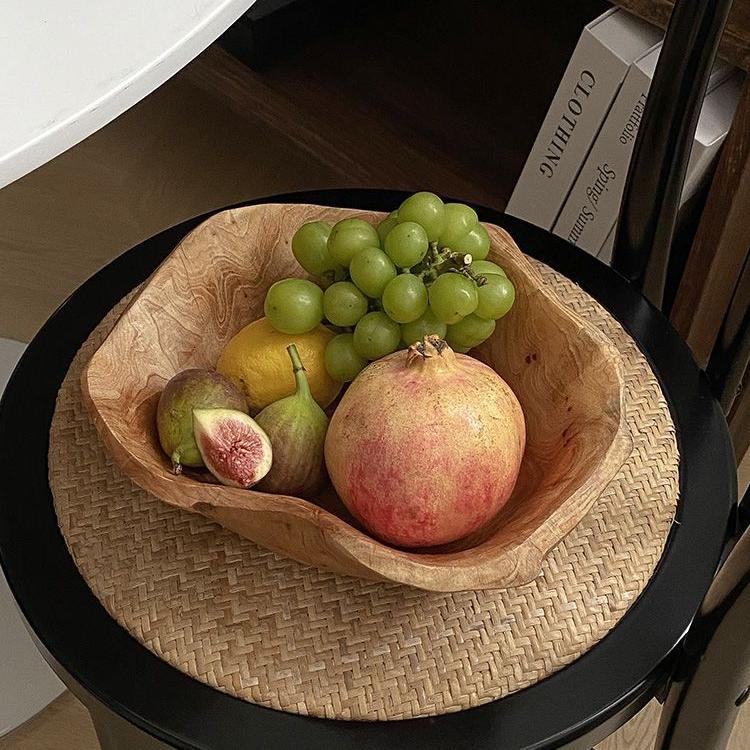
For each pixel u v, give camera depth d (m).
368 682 0.62
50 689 1.07
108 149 1.56
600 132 1.12
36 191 1.51
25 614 0.65
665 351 0.79
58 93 0.56
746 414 0.94
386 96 1.44
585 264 0.84
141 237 1.47
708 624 0.63
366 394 0.62
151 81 0.58
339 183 1.55
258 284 0.76
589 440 0.65
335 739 0.60
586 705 0.62
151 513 0.68
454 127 1.42
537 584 0.66
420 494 0.60
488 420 0.61
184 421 0.64
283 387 0.69
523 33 1.51
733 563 0.62
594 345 0.68
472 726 0.61
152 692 0.62
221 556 0.66
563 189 1.19
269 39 1.43
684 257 1.19
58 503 0.69
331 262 0.71
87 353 0.77
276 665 0.62
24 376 0.76
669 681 0.67
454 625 0.64
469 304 0.65
